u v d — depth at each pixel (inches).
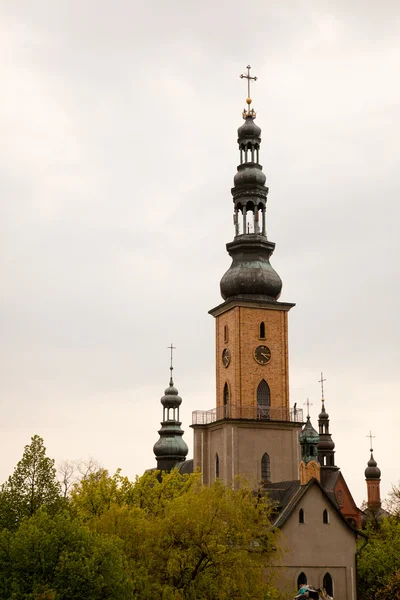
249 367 4891.7
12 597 2596.0
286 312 5019.7
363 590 4520.2
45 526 2765.7
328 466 7549.2
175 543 3169.3
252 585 3186.5
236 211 5157.5
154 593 3038.9
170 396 7426.2
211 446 4884.4
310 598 1596.9
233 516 3257.9
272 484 4370.1
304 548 3944.4
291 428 4788.4
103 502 3961.6
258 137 5216.5
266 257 5123.0
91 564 2677.2
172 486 4111.7
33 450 3157.0
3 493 3100.4
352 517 7194.9
